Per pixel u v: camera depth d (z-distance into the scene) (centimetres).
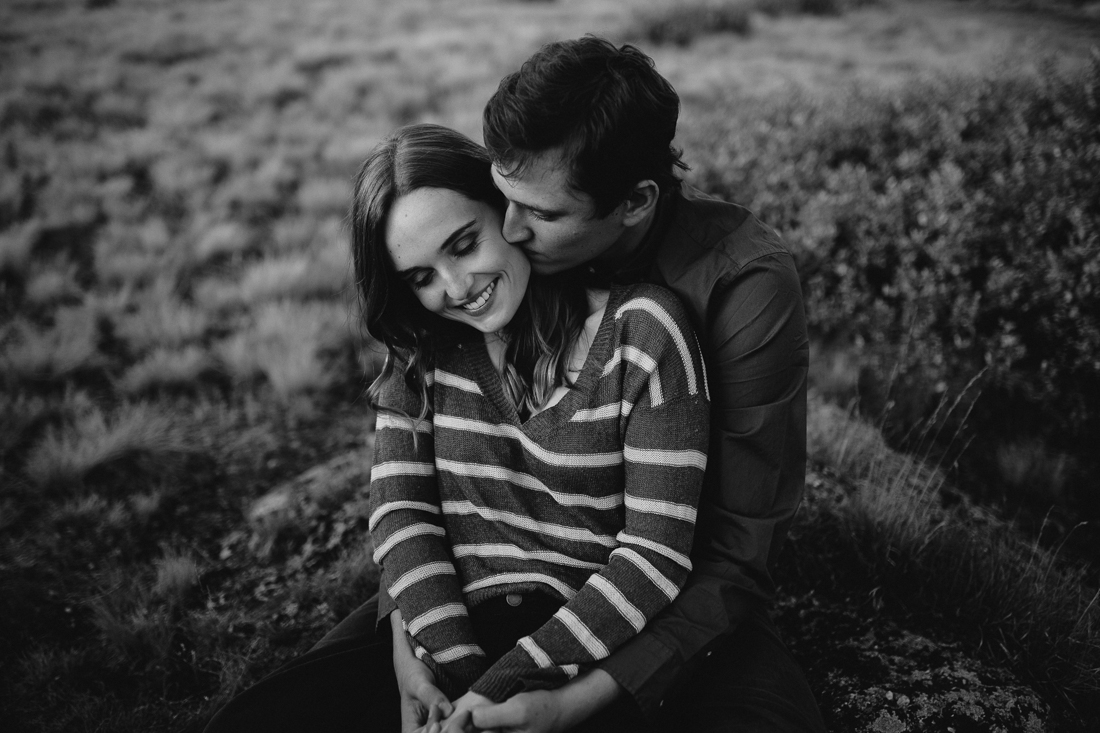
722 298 130
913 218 383
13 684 204
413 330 142
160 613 217
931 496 236
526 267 131
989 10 1360
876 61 928
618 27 1182
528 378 138
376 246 128
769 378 128
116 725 185
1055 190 360
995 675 168
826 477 241
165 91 891
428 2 1548
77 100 853
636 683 119
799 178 441
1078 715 163
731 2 1255
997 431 291
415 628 133
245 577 242
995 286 324
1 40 1122
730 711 124
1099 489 264
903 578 198
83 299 470
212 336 431
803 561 206
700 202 137
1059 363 298
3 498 292
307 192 599
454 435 142
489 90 841
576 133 109
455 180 123
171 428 339
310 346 383
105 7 1438
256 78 926
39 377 386
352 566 223
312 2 1541
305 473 305
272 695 130
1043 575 196
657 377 126
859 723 159
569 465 132
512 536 140
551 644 121
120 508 276
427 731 117
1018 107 470
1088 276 303
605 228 123
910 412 296
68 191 606
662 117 115
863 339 344
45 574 250
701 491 134
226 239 538
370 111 828
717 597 127
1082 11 1292
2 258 500
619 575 124
